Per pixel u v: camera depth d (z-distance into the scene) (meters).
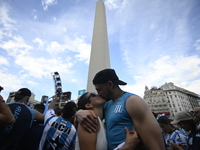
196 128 1.96
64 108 1.99
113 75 1.18
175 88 58.72
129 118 0.96
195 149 1.75
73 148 1.79
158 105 57.28
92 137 0.88
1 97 1.41
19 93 2.05
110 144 0.96
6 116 1.39
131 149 0.77
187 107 58.25
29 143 2.05
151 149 0.77
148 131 0.81
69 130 1.78
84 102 1.17
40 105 2.82
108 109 1.15
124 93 1.16
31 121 2.01
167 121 2.66
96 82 1.15
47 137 1.73
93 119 0.94
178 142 2.34
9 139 1.58
